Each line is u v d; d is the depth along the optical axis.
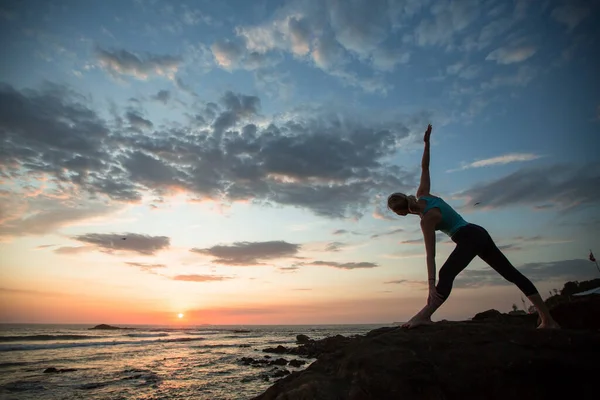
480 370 2.74
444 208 3.60
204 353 32.75
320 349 32.31
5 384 15.91
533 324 4.03
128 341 46.31
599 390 2.43
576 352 2.64
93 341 43.66
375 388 2.84
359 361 3.14
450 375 2.78
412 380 2.82
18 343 36.62
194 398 13.54
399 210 3.81
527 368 2.64
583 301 4.02
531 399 2.55
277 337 69.75
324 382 3.12
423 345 3.10
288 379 3.70
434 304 3.48
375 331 4.05
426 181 4.16
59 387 15.32
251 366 23.27
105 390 14.77
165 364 23.80
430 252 3.55
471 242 3.46
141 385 15.96
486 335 3.02
